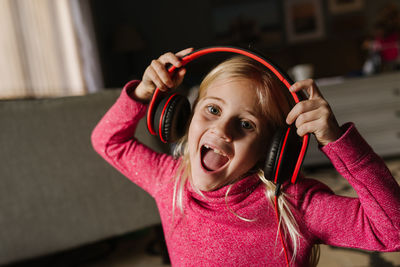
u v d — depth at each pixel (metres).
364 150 0.48
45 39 2.21
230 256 0.54
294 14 3.78
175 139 0.60
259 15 3.81
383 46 2.97
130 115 0.66
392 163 2.49
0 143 1.07
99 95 1.17
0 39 1.87
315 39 3.78
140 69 3.93
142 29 3.88
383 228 0.48
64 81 2.37
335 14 3.72
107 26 3.72
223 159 0.56
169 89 0.61
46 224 1.14
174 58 0.58
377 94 2.64
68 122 1.13
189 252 0.57
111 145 0.70
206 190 0.56
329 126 0.47
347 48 3.68
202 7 3.85
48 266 1.35
